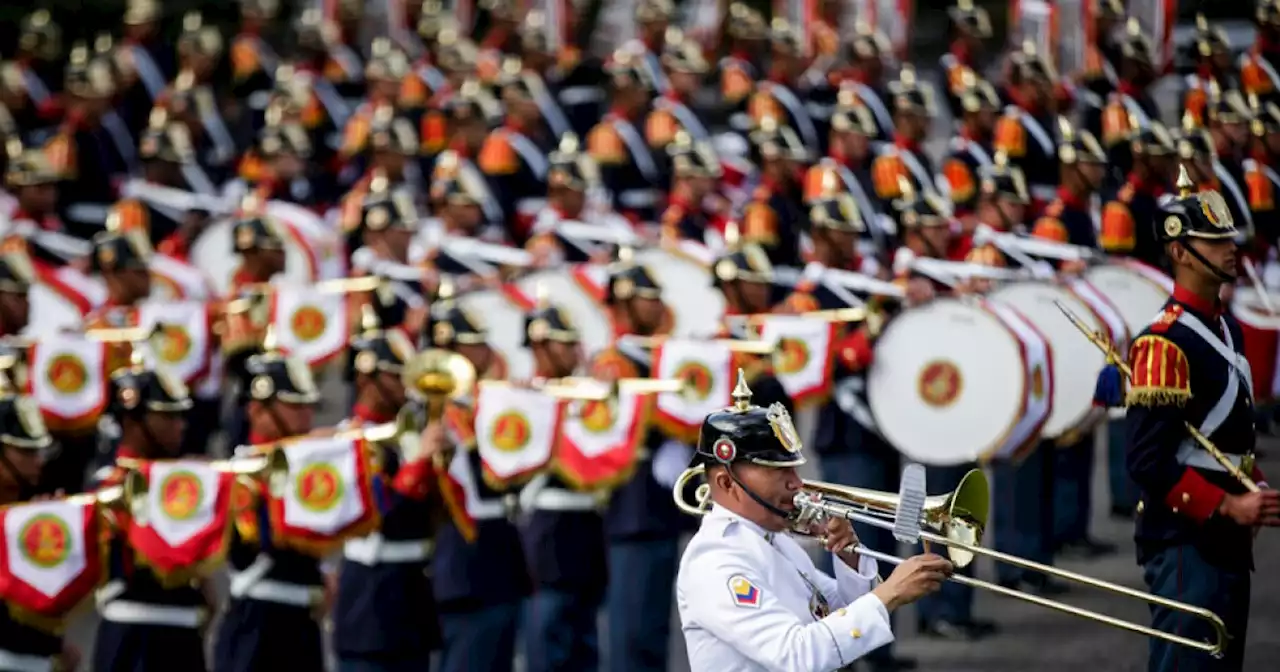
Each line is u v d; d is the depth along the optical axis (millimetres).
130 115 78750
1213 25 38906
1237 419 26953
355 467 32000
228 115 81938
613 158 65375
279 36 89250
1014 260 43219
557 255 54719
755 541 22688
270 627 32188
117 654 31297
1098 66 43344
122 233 52031
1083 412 39562
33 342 46375
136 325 51688
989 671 38250
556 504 38000
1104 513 47594
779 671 21781
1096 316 39156
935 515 22625
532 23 74438
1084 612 23062
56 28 84125
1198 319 27016
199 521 31031
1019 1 49062
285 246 55844
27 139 74625
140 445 32250
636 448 37250
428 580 33812
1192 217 26891
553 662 37969
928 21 74750
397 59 74625
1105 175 42438
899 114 54781
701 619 22344
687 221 53844
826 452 41500
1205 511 26406
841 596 23625
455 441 33156
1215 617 22812
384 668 33188
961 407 39094
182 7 94875
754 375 38531
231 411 53031
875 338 39969
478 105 66062
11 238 60500
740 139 67875
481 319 39781
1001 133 48281
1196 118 37250
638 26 69500
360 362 35094
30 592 30109
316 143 77000
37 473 31484
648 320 39844
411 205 54562
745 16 70688
